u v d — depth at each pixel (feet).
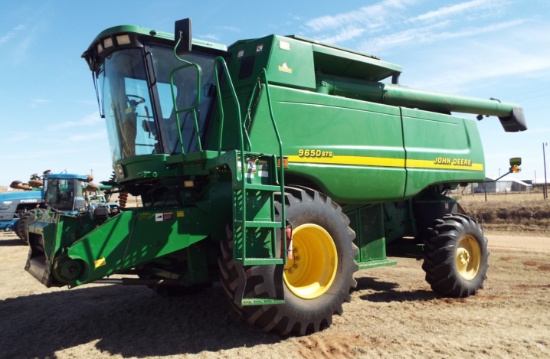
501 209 77.77
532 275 27.71
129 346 14.26
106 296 21.94
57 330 16.30
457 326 16.06
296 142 16.97
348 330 15.51
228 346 13.94
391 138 20.52
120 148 18.22
